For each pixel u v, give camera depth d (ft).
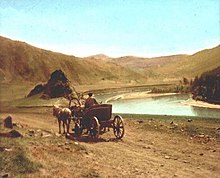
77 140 38.34
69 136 39.75
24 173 24.61
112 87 253.03
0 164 25.22
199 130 42.27
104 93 196.24
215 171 27.50
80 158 29.66
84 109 40.96
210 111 99.09
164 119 51.96
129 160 30.45
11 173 24.34
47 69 320.29
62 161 28.12
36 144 31.60
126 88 243.60
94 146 35.45
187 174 26.84
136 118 54.08
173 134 41.32
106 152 32.94
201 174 26.86
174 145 36.22
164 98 146.92
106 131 43.93
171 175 26.48
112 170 27.14
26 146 29.71
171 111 101.40
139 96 164.66
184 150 34.17
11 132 35.19
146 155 32.37
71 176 24.82
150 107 114.52
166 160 30.71
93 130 39.22
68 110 42.27
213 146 35.32
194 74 359.66
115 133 41.06
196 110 102.06
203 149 34.35
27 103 84.64
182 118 52.42
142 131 43.93
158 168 28.30
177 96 151.84
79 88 233.96
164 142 37.68
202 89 130.11
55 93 93.09
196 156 31.99
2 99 90.43
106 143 37.14
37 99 90.58
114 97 164.25
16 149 28.40
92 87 251.60
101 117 40.45
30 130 41.91
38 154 28.71
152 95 166.91
